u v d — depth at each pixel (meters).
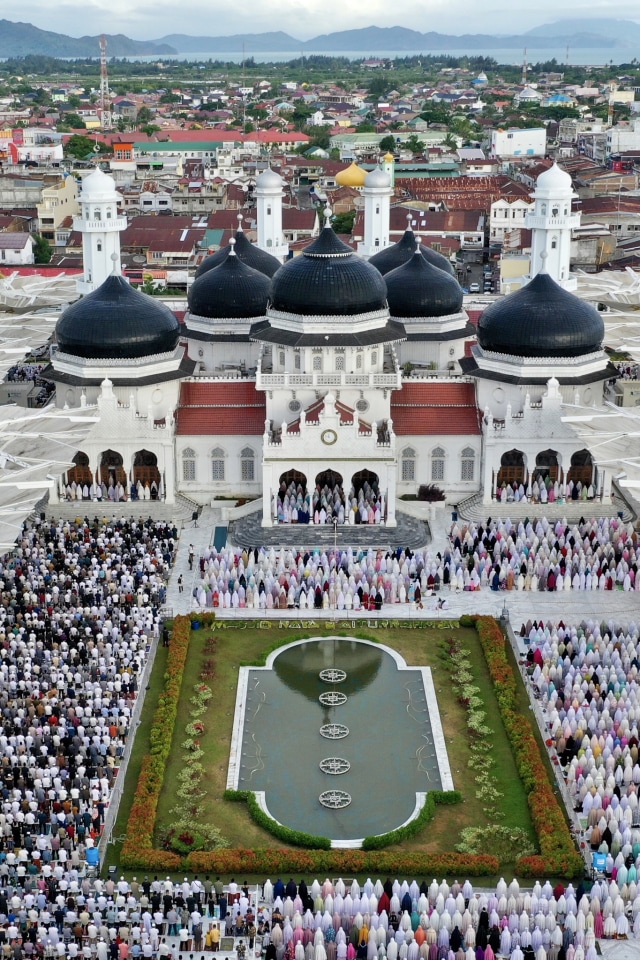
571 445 138.12
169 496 140.25
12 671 98.06
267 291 160.88
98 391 143.62
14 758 88.00
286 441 132.62
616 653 102.12
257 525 134.25
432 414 142.88
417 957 72.69
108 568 119.75
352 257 142.62
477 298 199.25
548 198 175.38
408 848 82.81
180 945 74.31
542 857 80.25
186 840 82.50
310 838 82.75
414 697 102.38
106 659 102.38
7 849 81.75
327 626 114.75
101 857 81.44
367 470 133.88
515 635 111.69
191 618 113.81
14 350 172.12
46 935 72.44
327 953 72.81
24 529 129.38
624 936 75.25
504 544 126.06
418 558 123.94
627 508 139.38
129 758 92.62
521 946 73.44
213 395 145.75
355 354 141.12
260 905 77.00
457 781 90.56
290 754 94.00
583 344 142.12
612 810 83.12
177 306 199.50
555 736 93.69
